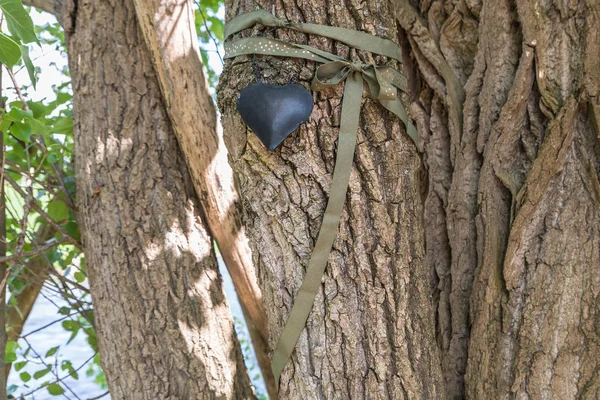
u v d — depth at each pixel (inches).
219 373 67.9
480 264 66.2
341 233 50.8
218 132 69.6
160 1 64.7
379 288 51.5
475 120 68.8
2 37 54.8
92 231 69.2
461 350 68.4
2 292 76.6
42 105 80.6
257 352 81.7
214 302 69.7
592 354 59.6
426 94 74.1
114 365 68.1
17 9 56.8
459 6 70.1
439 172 72.6
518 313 62.7
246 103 47.7
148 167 68.9
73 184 82.6
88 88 69.7
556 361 60.7
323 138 49.1
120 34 69.7
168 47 65.6
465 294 68.6
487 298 64.6
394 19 54.3
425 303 54.4
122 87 69.3
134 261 67.4
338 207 49.5
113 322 67.9
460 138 70.0
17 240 81.7
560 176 61.2
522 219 61.7
